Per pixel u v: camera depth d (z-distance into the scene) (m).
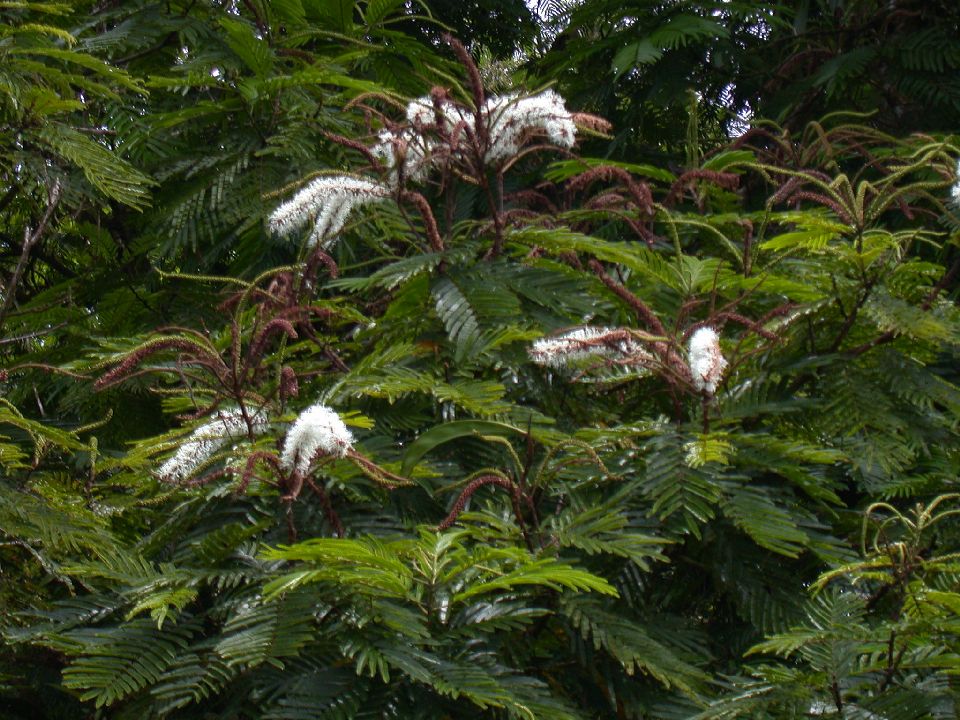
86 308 5.64
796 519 3.63
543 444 3.86
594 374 4.09
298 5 6.04
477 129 4.02
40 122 4.41
